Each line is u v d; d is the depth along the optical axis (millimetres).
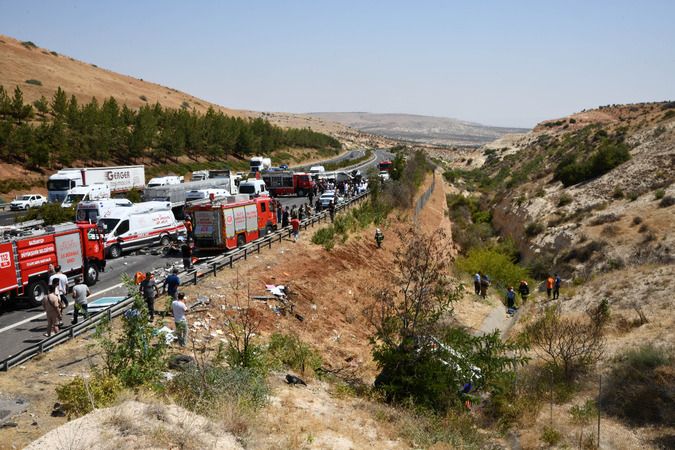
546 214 56031
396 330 15211
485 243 60156
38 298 18141
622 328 22156
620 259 36812
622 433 13445
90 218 29703
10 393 10289
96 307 16766
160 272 21453
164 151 83938
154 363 10648
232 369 11586
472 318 29391
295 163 118312
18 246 17328
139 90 153250
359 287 25859
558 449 12406
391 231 37688
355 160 107625
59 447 7133
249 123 117750
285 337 15781
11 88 100750
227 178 45938
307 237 29516
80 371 11656
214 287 19328
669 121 64438
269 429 9945
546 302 31438
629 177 52906
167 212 30484
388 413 12562
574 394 16422
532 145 122938
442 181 85375
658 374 16047
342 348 19078
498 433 13812
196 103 175375
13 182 59906
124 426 7875
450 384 14352
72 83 124625
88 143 73375
